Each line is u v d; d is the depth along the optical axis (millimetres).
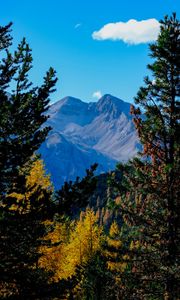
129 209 13836
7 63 7918
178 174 13828
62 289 7500
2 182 7418
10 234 7230
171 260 13500
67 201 7262
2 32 7965
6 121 7461
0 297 7121
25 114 7648
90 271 13773
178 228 13719
